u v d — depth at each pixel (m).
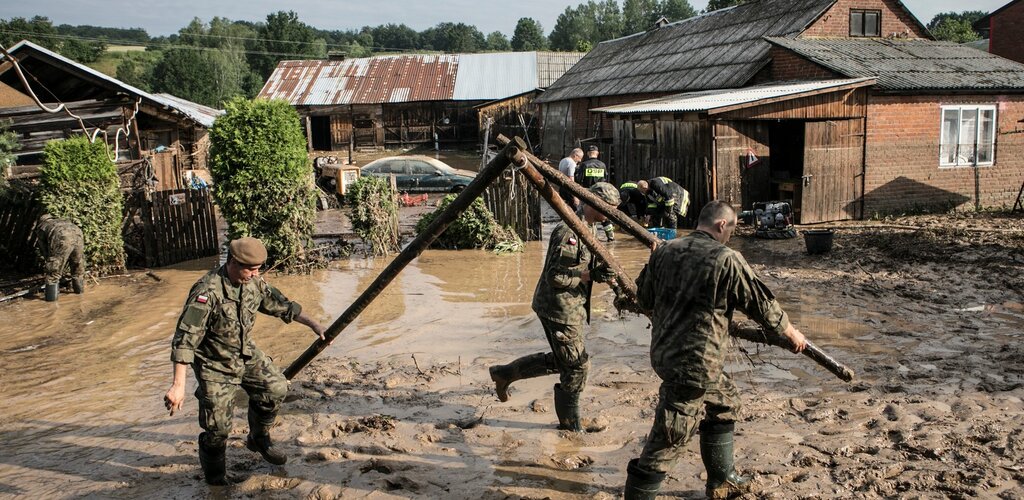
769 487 4.35
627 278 4.78
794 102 15.41
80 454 5.12
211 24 108.06
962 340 7.21
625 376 6.46
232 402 4.53
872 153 16.23
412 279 10.92
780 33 21.28
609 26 155.00
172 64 77.19
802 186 15.64
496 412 5.74
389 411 5.81
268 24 99.44
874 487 4.30
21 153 16.48
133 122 17.70
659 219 13.89
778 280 10.28
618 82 26.61
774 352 6.97
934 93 16.45
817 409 5.53
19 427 5.63
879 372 6.34
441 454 5.00
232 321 4.43
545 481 4.59
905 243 12.45
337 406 5.93
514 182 14.08
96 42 104.25
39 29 89.62
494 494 4.42
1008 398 5.62
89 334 8.27
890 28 21.70
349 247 12.97
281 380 4.75
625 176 18.83
